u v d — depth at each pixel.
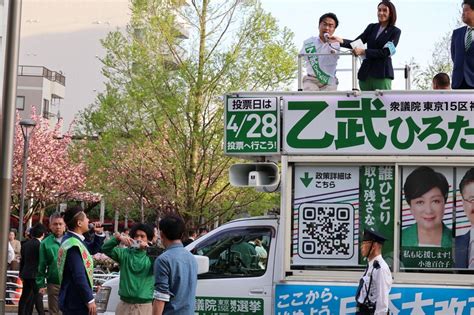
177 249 8.77
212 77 27.62
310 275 10.66
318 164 10.76
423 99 10.59
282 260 10.68
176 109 27.67
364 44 12.00
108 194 31.20
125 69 28.48
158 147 28.81
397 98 10.62
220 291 11.25
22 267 16.72
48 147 48.44
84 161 31.19
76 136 31.80
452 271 10.51
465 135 10.53
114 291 12.15
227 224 11.58
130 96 27.94
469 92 10.54
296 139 10.74
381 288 9.57
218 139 28.25
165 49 28.36
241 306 11.19
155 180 29.94
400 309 10.45
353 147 10.68
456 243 10.54
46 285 15.26
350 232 10.68
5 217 12.28
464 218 10.55
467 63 11.45
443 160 10.56
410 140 10.60
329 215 10.72
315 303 10.59
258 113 10.82
